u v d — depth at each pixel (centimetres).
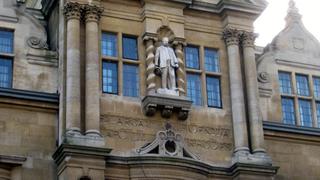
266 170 3128
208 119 3212
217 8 3400
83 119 2969
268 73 3500
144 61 3197
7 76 3056
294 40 3622
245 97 3278
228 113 3256
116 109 3070
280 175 3322
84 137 2908
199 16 3381
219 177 3116
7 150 2911
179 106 3105
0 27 3123
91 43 3059
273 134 3359
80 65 3041
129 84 3152
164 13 3278
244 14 3397
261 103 3425
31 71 3083
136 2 3275
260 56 3525
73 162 2847
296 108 3481
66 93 2995
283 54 3569
